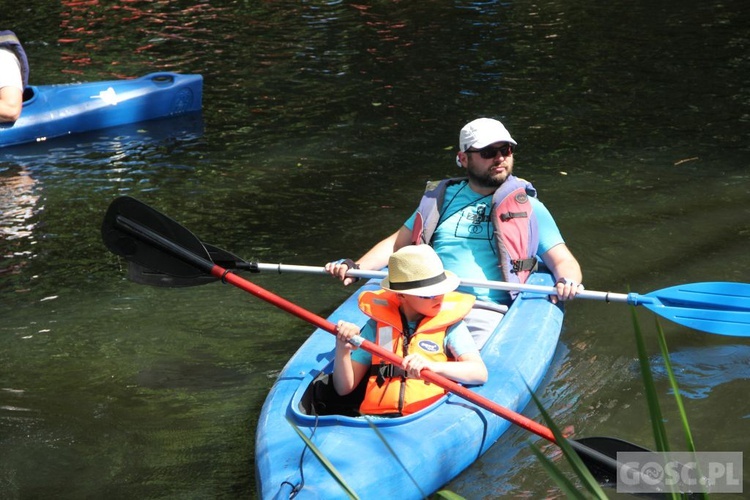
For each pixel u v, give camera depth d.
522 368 8.88
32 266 12.27
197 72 21.80
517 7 27.55
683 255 12.25
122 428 8.75
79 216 13.81
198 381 9.60
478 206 10.02
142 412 9.02
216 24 26.48
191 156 16.45
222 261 10.12
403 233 10.52
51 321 10.86
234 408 9.09
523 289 9.61
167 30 25.88
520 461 8.04
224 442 8.51
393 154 16.34
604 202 14.06
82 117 17.66
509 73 21.11
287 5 28.69
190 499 7.64
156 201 14.39
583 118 18.02
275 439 7.53
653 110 18.36
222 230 13.35
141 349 10.27
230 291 11.71
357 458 7.19
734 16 25.56
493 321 9.62
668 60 21.72
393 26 25.73
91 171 15.68
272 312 11.16
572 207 13.89
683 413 4.30
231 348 10.29
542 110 18.53
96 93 18.02
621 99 19.09
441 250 10.07
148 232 9.72
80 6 29.05
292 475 7.01
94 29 26.06
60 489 7.82
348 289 11.77
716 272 11.73
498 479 7.79
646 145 16.48
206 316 11.05
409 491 7.24
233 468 8.10
